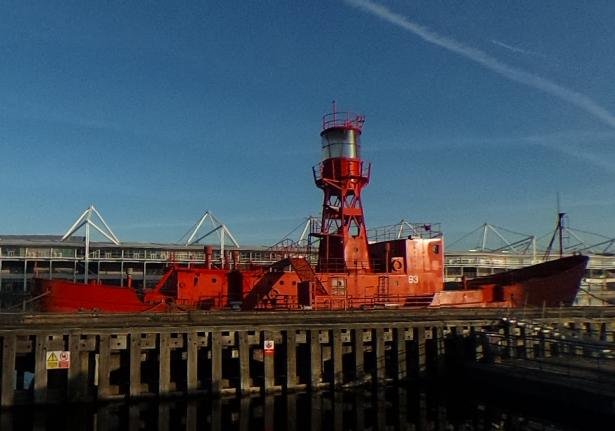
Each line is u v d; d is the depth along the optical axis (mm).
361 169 39188
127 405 24359
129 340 24828
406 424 22406
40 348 23500
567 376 24312
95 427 21375
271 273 34781
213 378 25641
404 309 32656
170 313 27844
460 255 118500
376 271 38719
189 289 33656
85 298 30578
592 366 26078
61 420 22219
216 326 25969
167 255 104000
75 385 23797
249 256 96062
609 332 32500
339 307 34688
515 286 39969
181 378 26344
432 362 29844
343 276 36125
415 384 29344
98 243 103875
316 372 27391
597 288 90500
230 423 22375
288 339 27000
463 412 24219
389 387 28844
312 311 30281
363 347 28688
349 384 28219
